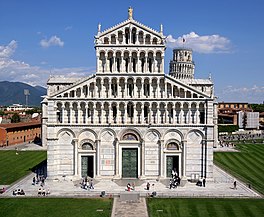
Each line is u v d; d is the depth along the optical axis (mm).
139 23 82812
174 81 82500
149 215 56562
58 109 83188
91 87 83062
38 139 179250
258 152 130000
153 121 83000
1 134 149875
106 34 82875
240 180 82500
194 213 57594
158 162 83000
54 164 82188
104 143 83062
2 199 65812
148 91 83125
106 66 82812
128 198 67000
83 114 83188
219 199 66500
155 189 74000
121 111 83062
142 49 82500
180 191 72438
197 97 82125
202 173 82312
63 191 72000
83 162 83875
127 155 83438
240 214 57031
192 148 82625
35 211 58469
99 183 79062
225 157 117375
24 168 96438
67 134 82875
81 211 58594
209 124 81438
